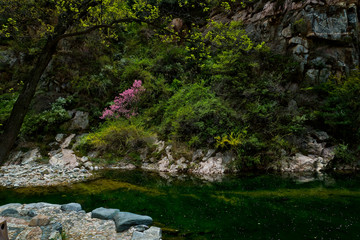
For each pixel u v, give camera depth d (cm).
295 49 1054
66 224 353
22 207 429
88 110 1122
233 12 1333
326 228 332
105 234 319
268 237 310
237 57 1016
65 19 379
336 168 778
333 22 1027
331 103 900
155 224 358
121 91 1177
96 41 1293
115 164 891
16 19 480
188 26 1329
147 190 569
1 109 1088
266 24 1168
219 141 816
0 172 780
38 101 1115
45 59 347
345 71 987
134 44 1374
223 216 388
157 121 1034
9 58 1252
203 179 688
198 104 907
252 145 802
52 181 677
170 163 840
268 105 890
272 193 514
